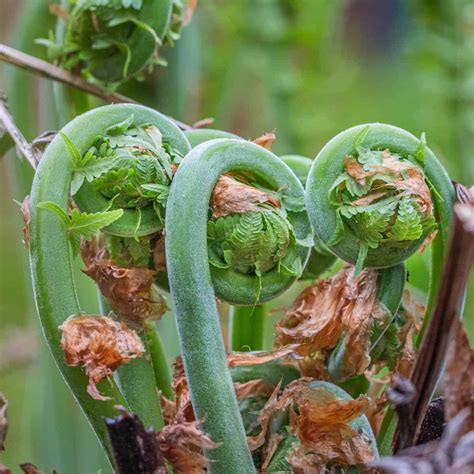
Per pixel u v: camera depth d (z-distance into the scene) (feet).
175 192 1.22
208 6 2.82
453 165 2.84
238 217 1.24
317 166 1.26
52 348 1.24
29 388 2.46
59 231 1.24
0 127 1.42
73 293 1.24
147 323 1.37
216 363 1.21
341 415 1.27
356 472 1.28
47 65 1.48
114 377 1.32
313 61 3.08
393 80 4.11
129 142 1.26
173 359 1.66
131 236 1.27
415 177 1.25
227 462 1.21
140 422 1.19
